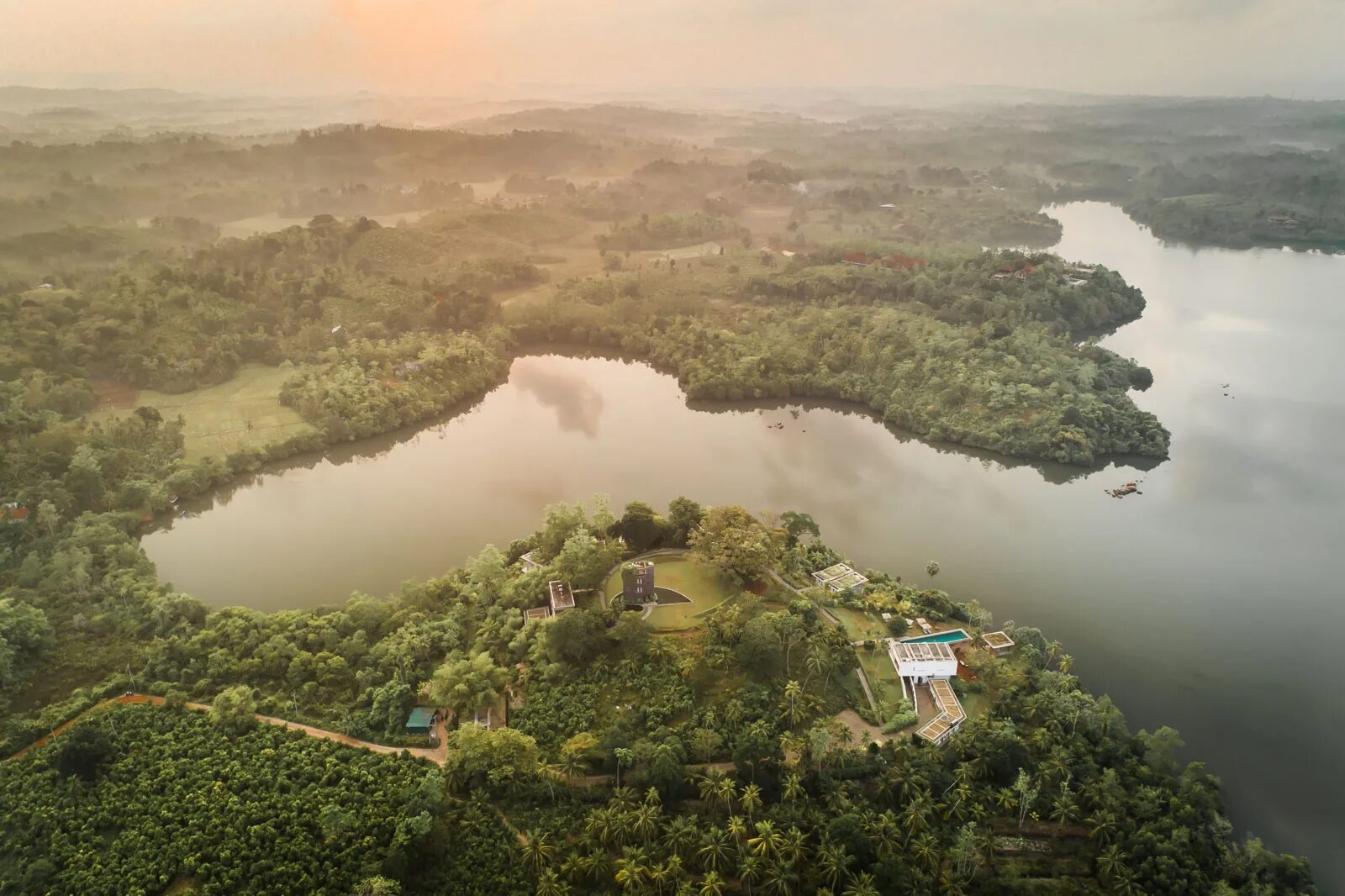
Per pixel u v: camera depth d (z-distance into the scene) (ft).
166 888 410.31
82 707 533.55
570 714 515.50
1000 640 591.37
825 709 522.06
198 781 466.70
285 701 537.65
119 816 448.24
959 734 498.28
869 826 434.30
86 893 404.98
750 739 475.31
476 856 427.33
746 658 536.42
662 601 616.80
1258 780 516.73
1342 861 466.70
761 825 425.28
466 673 531.50
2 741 504.02
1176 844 432.66
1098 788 465.88
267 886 407.23
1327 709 575.38
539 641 564.30
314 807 449.48
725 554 631.56
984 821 451.94
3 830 444.14
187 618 621.31
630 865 412.98
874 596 629.51
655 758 462.19
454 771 470.80
